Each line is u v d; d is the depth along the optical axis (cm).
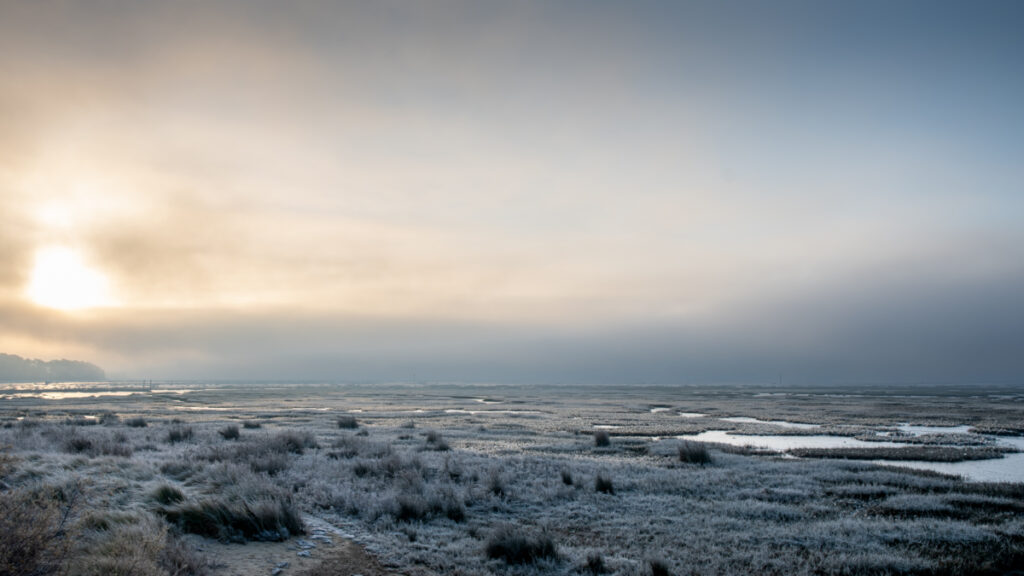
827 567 1155
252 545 1152
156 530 1039
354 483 1825
